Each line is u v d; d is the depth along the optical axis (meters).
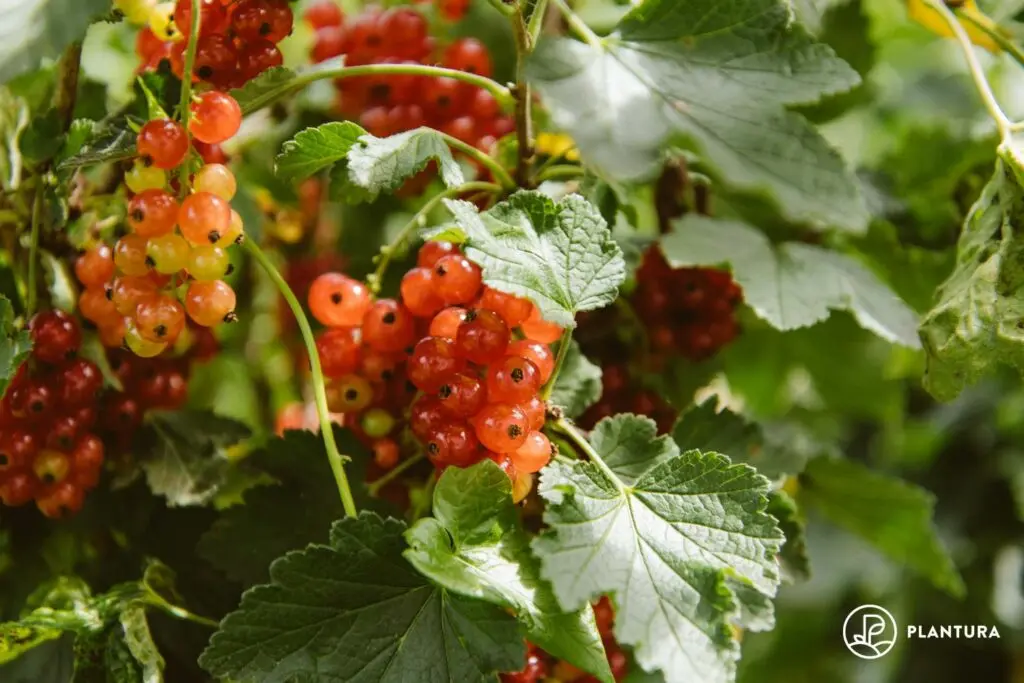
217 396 0.58
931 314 0.46
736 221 0.50
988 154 0.52
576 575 0.39
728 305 0.50
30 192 0.45
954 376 0.45
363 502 0.44
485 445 0.41
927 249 0.53
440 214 0.54
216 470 0.46
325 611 0.41
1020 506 0.67
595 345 0.49
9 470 0.43
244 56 0.44
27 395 0.43
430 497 0.43
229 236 0.42
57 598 0.44
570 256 0.41
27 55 0.42
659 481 0.41
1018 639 0.66
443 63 0.47
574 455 0.43
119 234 0.46
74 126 0.44
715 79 0.44
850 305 0.48
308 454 0.45
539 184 0.46
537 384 0.41
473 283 0.42
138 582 0.45
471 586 0.40
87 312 0.44
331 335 0.44
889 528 0.53
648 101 0.44
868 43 0.55
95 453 0.44
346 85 0.48
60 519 0.46
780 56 0.44
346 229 0.54
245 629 0.40
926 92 0.65
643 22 0.45
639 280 0.50
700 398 0.55
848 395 0.58
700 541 0.41
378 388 0.44
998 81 0.60
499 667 0.40
